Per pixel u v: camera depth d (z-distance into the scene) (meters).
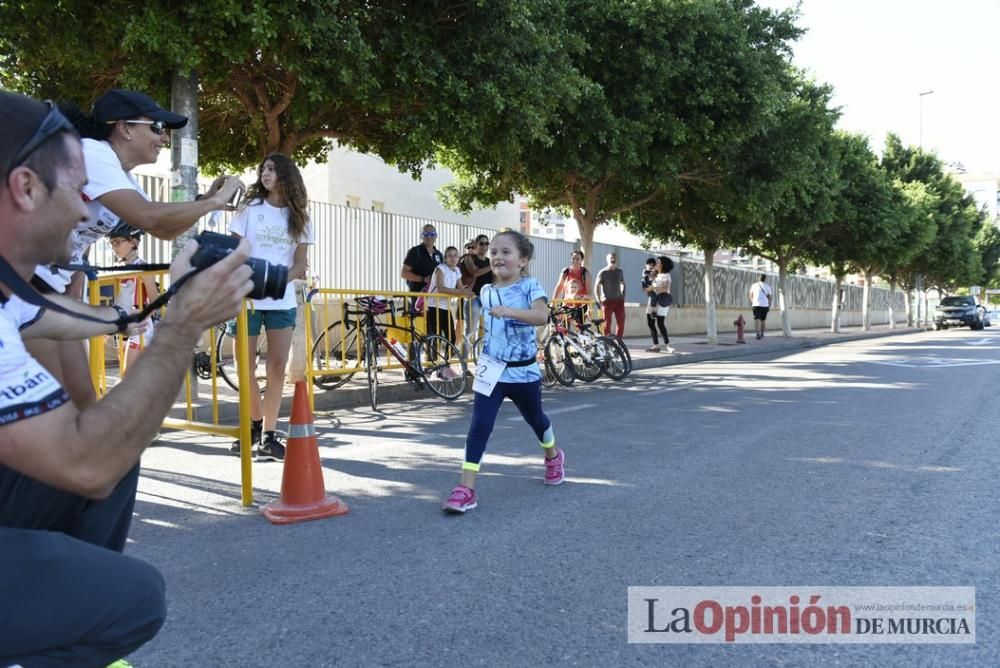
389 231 14.66
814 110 15.04
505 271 4.48
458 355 9.55
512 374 4.44
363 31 7.98
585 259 14.77
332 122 9.77
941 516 4.15
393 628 2.79
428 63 8.15
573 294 12.16
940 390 9.74
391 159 10.32
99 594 1.42
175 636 2.72
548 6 9.38
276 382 5.48
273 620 2.85
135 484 1.83
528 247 4.55
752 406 8.34
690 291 26.53
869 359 15.46
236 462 5.49
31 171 1.35
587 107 11.60
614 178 14.30
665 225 19.16
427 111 8.24
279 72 8.89
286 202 5.24
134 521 4.08
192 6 6.55
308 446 4.19
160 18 6.58
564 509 4.30
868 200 26.62
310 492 4.16
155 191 11.20
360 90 7.61
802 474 5.12
